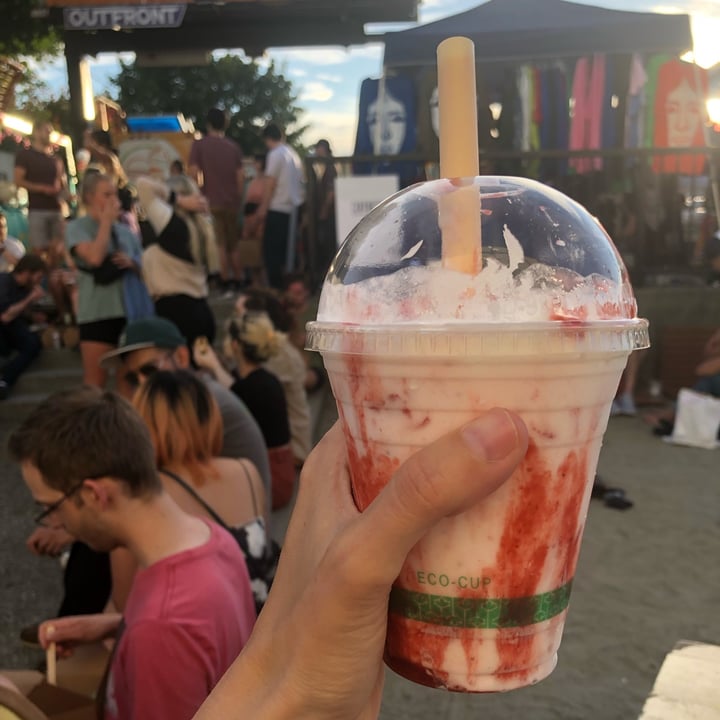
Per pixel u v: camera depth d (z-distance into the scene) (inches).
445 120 30.5
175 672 61.4
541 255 28.9
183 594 65.3
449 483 25.1
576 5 291.0
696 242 331.0
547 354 26.4
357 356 28.9
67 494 70.7
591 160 314.7
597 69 291.3
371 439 29.6
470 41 30.1
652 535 167.9
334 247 329.1
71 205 387.9
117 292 207.2
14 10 554.6
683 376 299.1
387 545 26.5
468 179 30.1
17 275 276.7
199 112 1248.2
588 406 28.5
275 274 327.3
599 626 129.3
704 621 130.0
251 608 75.4
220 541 73.6
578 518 30.1
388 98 293.7
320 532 32.0
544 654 30.3
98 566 111.8
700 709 102.0
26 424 74.1
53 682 87.5
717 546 161.2
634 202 315.9
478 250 28.7
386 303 29.5
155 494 71.6
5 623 135.6
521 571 28.8
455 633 29.3
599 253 31.0
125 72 1232.8
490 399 27.0
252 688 31.1
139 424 73.7
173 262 204.7
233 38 385.7
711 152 290.5
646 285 318.3
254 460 132.9
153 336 151.2
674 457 226.7
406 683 116.7
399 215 31.4
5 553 165.6
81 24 356.8
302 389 205.8
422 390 27.5
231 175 339.0
